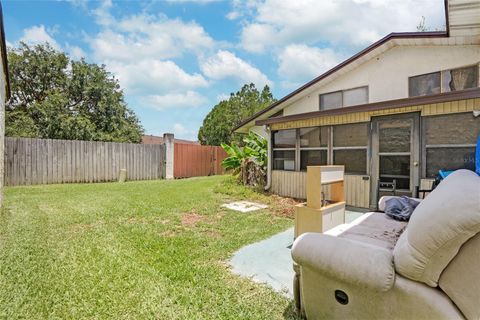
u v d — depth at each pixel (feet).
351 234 7.57
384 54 23.32
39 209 16.56
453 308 4.05
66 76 56.44
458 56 19.77
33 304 6.47
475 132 13.96
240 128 37.70
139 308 6.39
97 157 33.37
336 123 19.43
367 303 4.86
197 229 13.17
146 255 9.61
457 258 3.97
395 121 16.76
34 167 28.81
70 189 26.11
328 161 20.07
